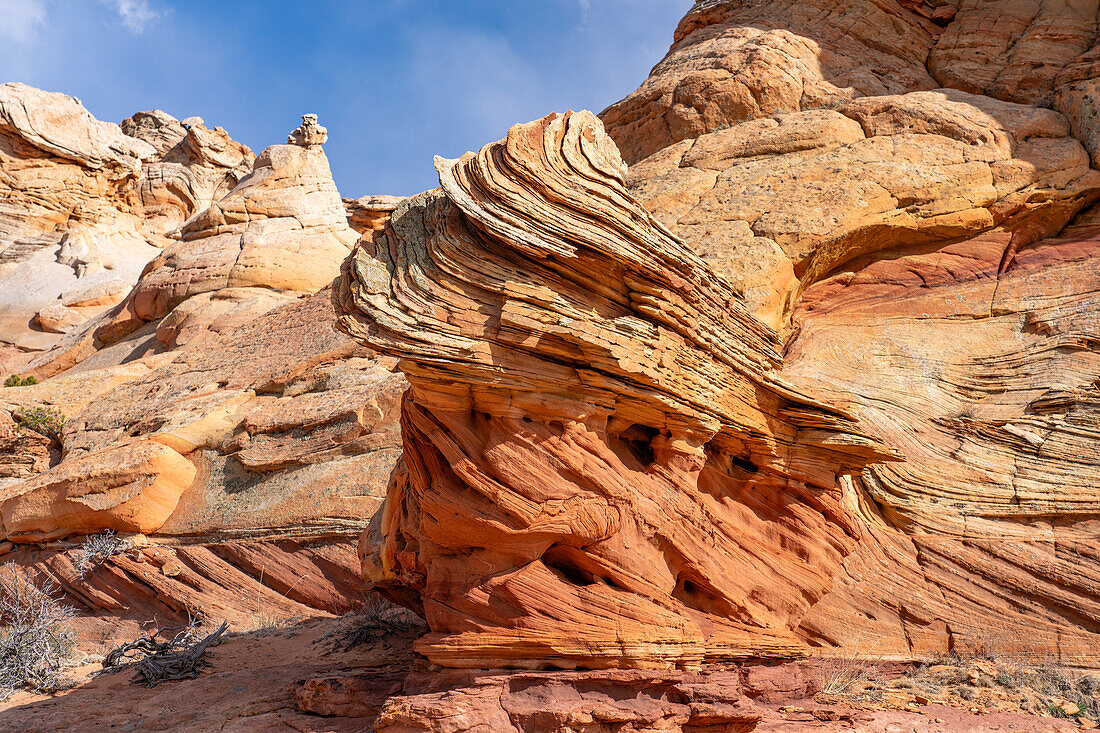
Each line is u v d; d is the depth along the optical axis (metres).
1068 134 16.20
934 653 9.31
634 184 17.30
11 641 10.55
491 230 7.48
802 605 9.06
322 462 14.55
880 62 19.56
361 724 7.50
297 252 26.59
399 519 9.38
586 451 7.85
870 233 14.45
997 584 9.77
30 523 15.72
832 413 9.41
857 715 7.51
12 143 46.03
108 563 14.79
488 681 7.19
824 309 14.25
